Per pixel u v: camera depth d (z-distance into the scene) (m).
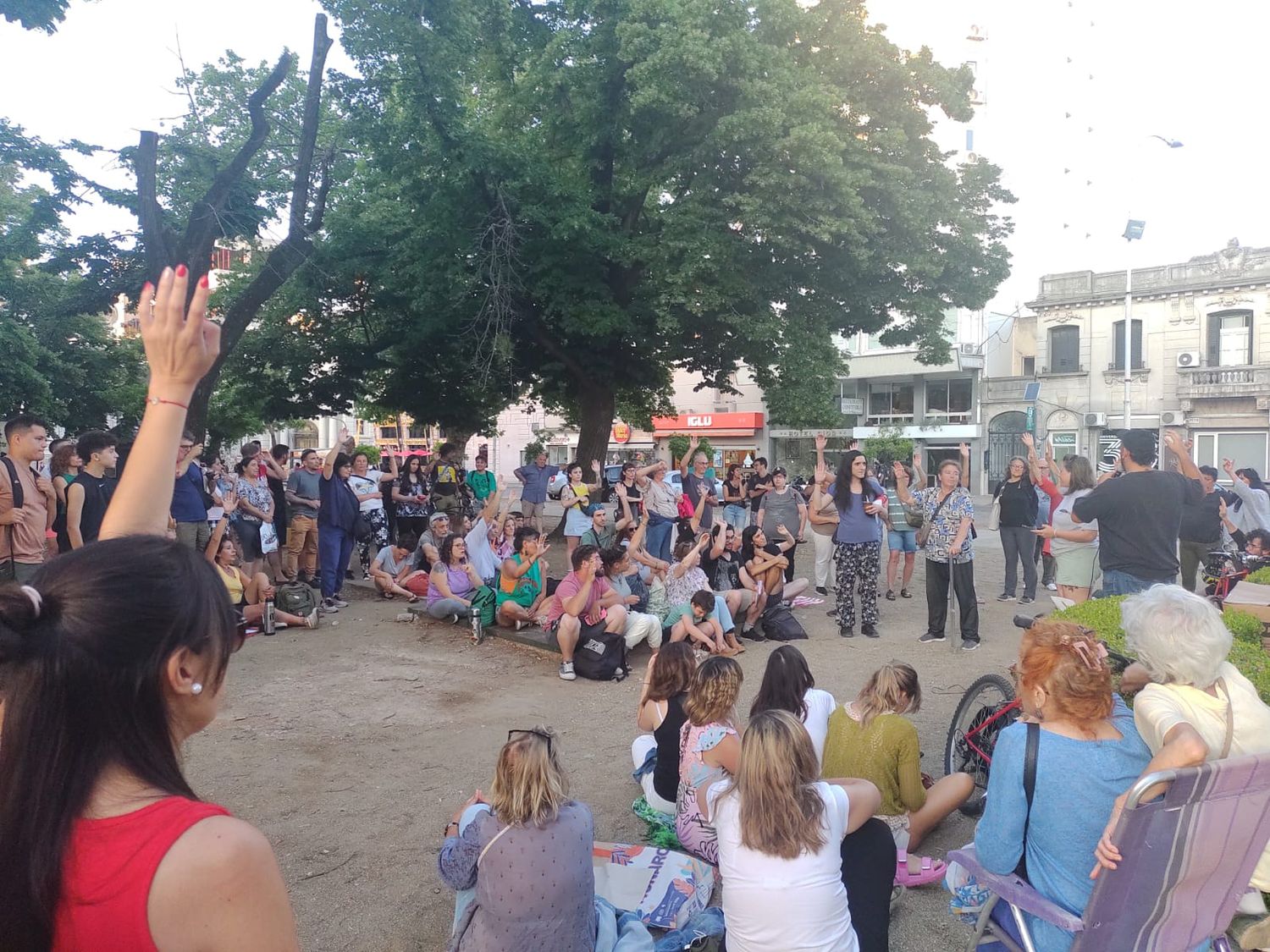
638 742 4.92
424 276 14.55
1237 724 2.78
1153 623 2.87
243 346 17.97
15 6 9.52
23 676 1.09
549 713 6.45
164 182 14.17
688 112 13.07
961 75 15.28
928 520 8.45
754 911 2.72
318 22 11.66
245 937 1.06
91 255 13.05
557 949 2.86
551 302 15.08
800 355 14.55
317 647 8.26
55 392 20.69
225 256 19.00
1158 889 2.37
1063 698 2.60
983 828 2.68
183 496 8.45
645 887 3.61
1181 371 29.72
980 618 9.64
